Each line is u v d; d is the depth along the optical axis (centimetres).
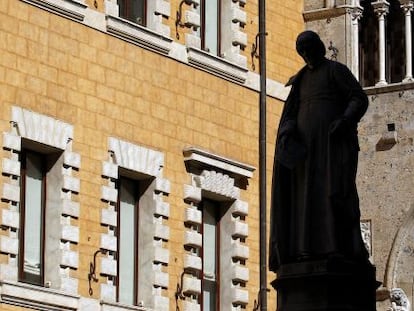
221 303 4672
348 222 2795
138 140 4406
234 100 4772
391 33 5206
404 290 4978
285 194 2816
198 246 4556
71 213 4169
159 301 4397
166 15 4562
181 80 4581
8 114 4022
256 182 4809
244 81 4816
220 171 4662
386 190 5044
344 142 2808
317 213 2783
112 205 4294
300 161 2798
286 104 2859
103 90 4309
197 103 4628
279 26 5028
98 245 4241
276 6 5031
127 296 4375
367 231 5047
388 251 5006
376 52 5188
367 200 5059
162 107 4503
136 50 4434
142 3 4538
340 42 5122
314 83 2844
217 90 4712
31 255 4097
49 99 4141
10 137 4012
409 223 5003
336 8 5116
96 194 4253
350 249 2792
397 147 5044
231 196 4691
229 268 4681
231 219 4706
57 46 4175
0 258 3956
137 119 4409
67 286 4125
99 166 4272
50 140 4125
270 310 4778
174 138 4531
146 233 4425
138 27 4428
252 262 4762
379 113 5084
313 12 5141
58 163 4162
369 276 2798
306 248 2775
